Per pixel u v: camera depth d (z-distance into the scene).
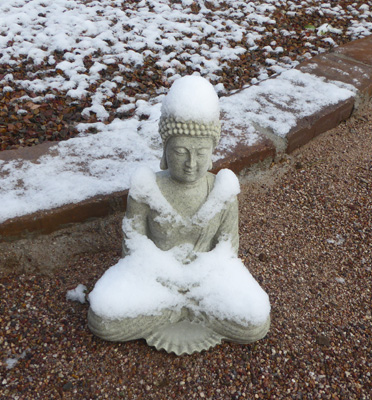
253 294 2.42
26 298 2.75
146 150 3.46
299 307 2.88
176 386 2.39
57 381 2.36
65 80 4.58
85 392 2.33
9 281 2.84
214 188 2.41
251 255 3.20
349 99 4.36
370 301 2.99
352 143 4.34
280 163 3.94
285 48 5.63
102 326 2.36
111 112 4.21
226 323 2.44
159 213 2.38
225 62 5.20
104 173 3.20
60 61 4.82
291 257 3.23
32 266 2.91
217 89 4.65
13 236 2.85
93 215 3.03
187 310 2.53
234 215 2.50
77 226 3.03
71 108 4.20
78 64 4.77
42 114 4.09
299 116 4.01
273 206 3.62
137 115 4.17
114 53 5.06
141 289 2.39
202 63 5.11
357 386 2.49
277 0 6.66
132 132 3.66
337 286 3.06
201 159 2.19
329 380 2.50
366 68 4.80
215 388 2.40
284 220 3.52
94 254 3.07
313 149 4.18
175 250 2.53
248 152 3.59
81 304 2.74
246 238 3.32
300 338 2.69
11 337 2.53
